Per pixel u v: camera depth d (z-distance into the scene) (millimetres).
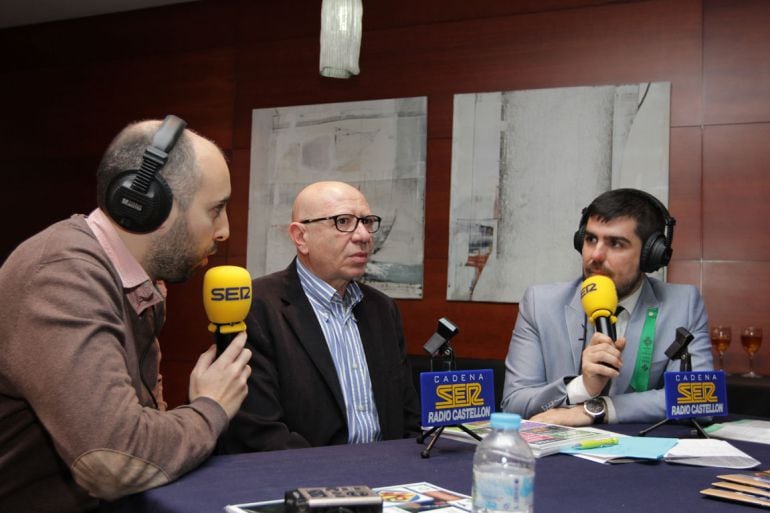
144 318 1508
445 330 1631
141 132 1421
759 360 3580
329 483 1215
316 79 4531
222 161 1497
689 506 1097
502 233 4008
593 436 1634
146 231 1415
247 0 4770
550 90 3963
